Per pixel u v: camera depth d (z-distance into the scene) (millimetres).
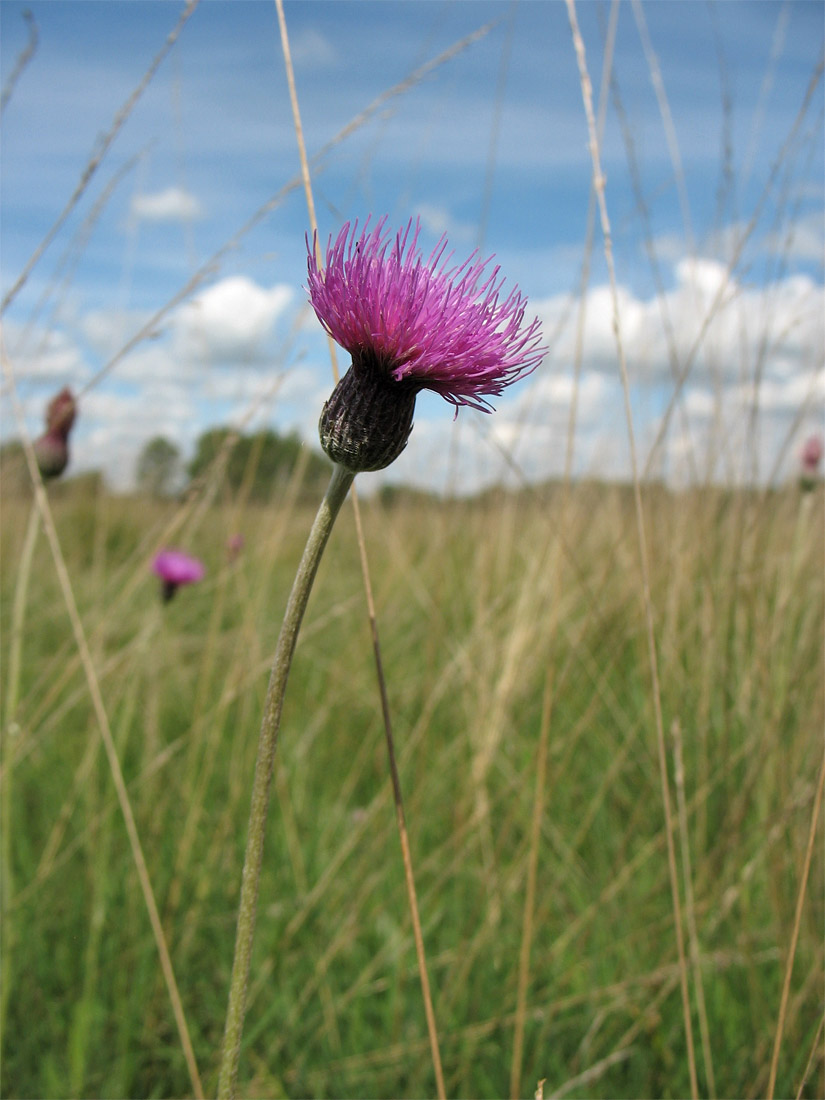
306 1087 239
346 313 127
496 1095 234
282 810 343
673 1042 246
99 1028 251
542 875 310
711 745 336
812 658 317
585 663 365
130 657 365
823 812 270
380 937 297
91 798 319
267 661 352
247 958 121
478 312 131
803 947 260
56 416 277
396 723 405
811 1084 224
